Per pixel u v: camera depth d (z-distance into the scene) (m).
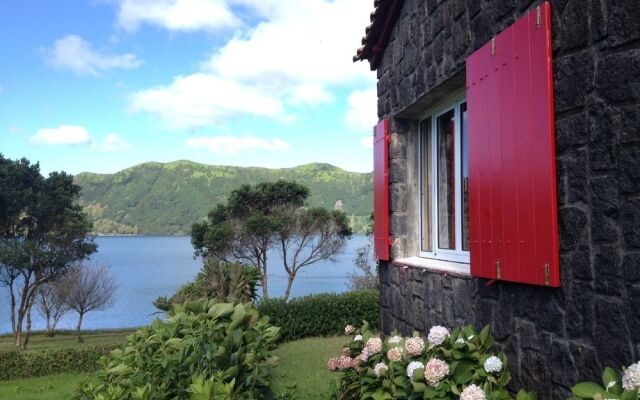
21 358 13.52
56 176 24.83
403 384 3.82
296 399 5.43
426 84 5.19
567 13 3.12
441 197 5.63
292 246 22.66
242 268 11.45
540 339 3.39
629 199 2.71
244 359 4.18
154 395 3.53
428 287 5.17
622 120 2.76
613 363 2.78
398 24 6.02
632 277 2.68
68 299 25.98
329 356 8.88
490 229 3.89
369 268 20.91
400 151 6.24
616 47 2.80
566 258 3.12
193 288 11.01
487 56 3.94
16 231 24.02
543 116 3.26
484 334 3.77
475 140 4.12
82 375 13.41
